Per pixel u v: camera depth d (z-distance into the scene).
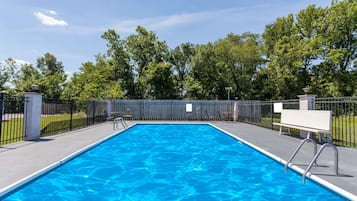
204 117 22.84
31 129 9.60
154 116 22.88
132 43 32.81
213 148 9.43
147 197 4.50
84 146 8.10
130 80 32.56
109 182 5.34
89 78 30.36
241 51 32.25
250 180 5.48
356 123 13.69
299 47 28.00
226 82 33.88
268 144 8.83
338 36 28.48
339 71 28.11
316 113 8.81
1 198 4.02
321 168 5.51
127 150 9.04
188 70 36.12
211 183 5.30
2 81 33.75
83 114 16.94
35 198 4.39
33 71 39.03
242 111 20.91
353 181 4.55
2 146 8.08
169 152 8.66
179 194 4.66
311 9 30.19
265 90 32.25
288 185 5.09
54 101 11.75
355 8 27.02
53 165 5.62
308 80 29.38
